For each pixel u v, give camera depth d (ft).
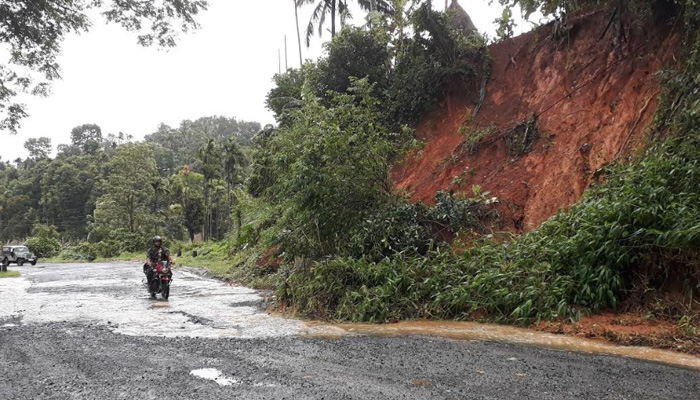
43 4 35.04
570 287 22.59
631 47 36.27
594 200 27.35
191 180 207.00
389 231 32.17
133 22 37.93
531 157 37.63
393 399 12.26
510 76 45.78
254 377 14.49
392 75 54.03
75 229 261.03
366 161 33.63
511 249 27.63
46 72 38.34
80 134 383.24
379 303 25.35
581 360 16.06
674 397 12.23
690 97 27.22
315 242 32.60
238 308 30.68
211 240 157.28
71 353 18.15
